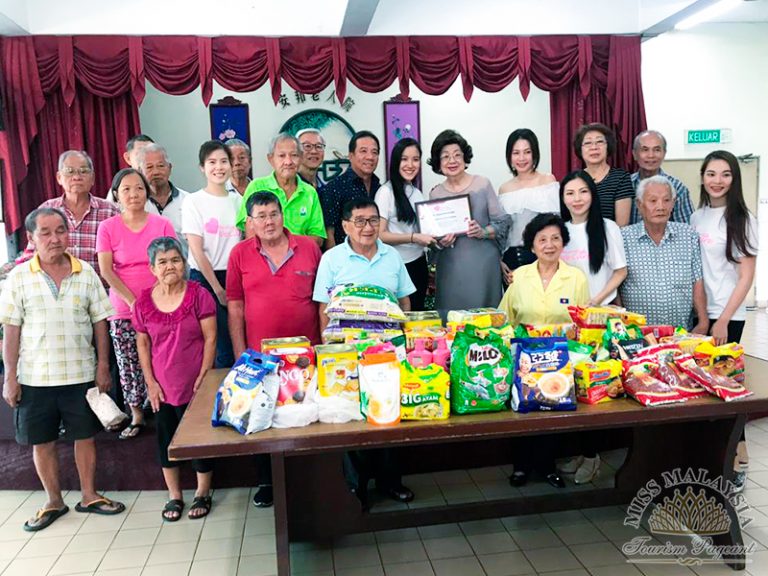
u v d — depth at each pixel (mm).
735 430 2197
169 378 2691
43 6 4160
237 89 4410
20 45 4145
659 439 2432
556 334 2303
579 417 1941
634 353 2197
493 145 6652
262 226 2600
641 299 2914
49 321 2672
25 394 2701
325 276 2705
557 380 1984
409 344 2109
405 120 6332
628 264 2930
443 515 2316
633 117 4852
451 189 3363
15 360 2684
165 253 2598
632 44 4793
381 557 2402
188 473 3064
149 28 4281
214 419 1950
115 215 3201
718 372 2201
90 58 4234
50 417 2734
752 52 6734
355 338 2182
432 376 1941
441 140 3285
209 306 2748
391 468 2842
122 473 3092
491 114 6605
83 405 2766
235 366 2027
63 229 2678
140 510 2881
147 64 4293
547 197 3357
